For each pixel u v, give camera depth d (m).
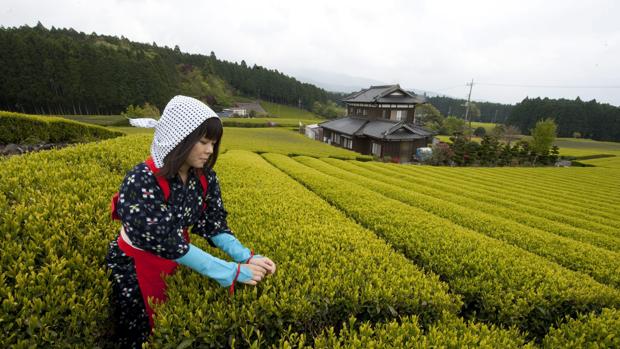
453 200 13.84
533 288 4.23
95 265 2.83
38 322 2.15
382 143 43.50
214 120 2.09
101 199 4.06
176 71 116.06
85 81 67.25
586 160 52.25
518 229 8.58
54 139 15.34
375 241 4.88
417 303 3.29
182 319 2.46
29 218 3.06
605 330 3.48
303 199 7.46
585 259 6.68
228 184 7.96
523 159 48.94
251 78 137.88
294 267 3.46
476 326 3.19
